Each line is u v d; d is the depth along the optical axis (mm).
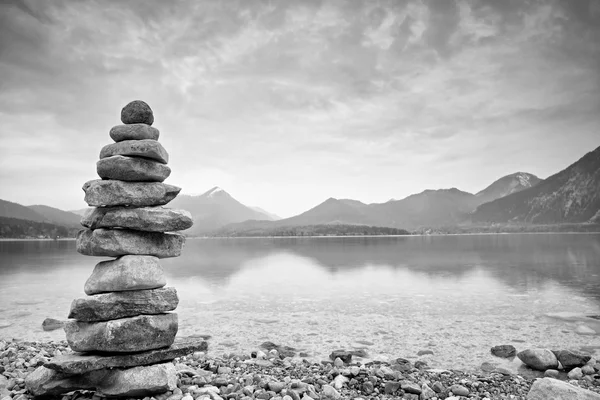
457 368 15008
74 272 50062
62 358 9867
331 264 61750
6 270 52938
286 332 20453
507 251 93625
